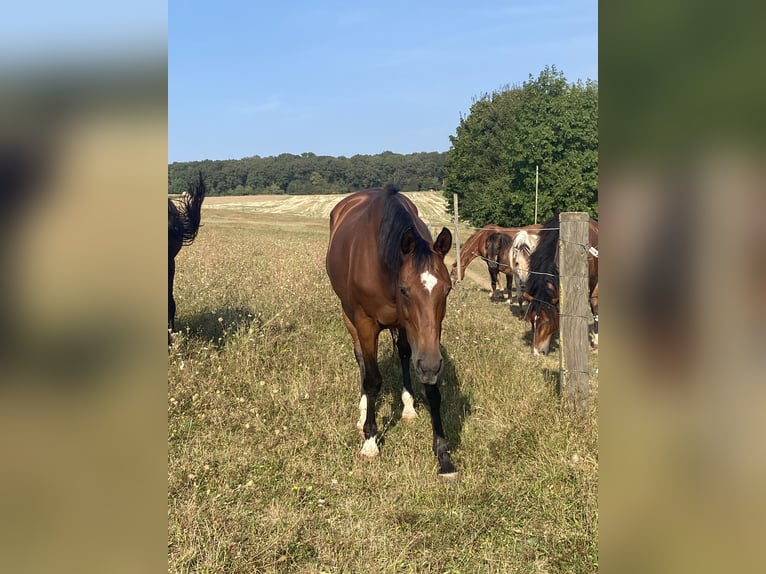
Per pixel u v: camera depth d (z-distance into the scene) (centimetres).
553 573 263
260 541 282
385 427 427
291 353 537
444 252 334
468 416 439
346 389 483
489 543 286
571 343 418
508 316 949
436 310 310
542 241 639
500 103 3584
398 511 315
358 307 389
